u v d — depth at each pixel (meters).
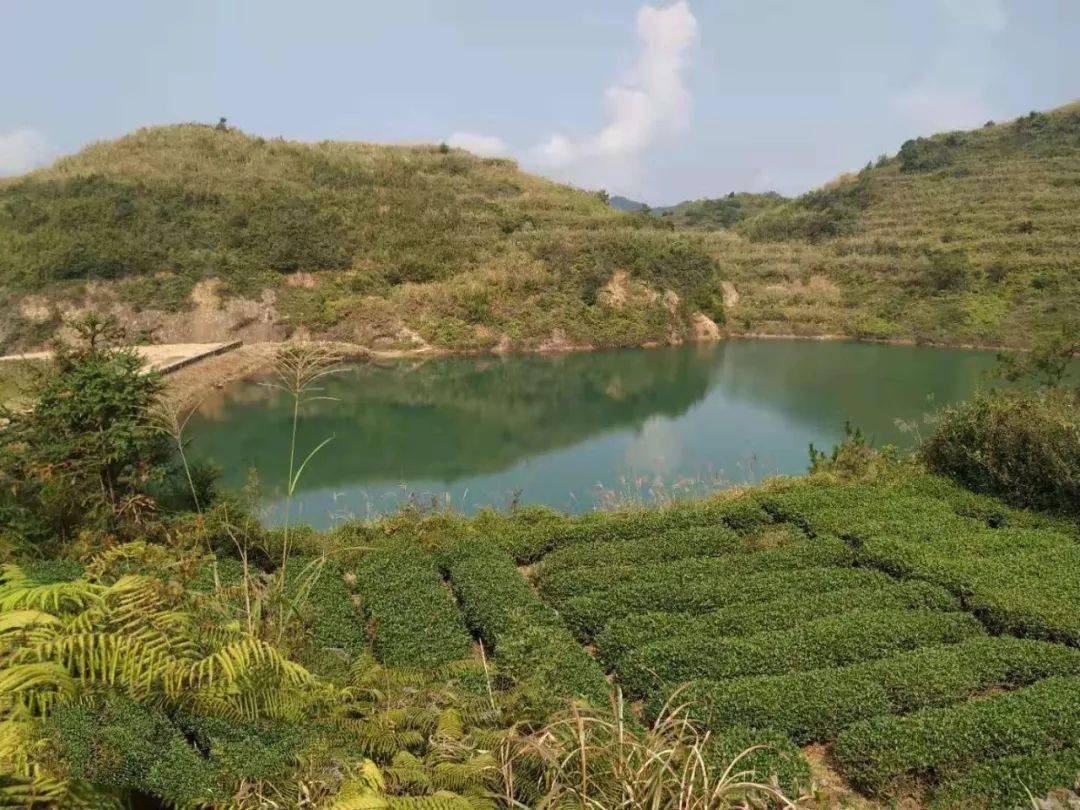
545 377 40.56
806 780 7.45
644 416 31.95
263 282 46.25
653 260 56.38
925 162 84.00
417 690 7.40
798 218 78.44
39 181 51.91
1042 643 10.20
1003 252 57.91
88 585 6.45
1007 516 15.61
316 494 20.81
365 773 5.37
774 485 17.95
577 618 11.45
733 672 9.70
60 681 5.27
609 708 8.13
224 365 35.34
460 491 21.25
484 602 11.59
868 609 11.52
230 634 6.46
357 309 46.69
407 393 35.97
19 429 11.73
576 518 15.90
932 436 18.78
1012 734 8.04
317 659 7.62
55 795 4.67
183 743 5.25
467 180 71.12
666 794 5.69
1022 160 78.50
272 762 5.25
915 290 56.81
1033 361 20.31
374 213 57.41
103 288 42.62
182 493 13.34
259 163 62.53
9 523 11.11
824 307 57.91
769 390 37.38
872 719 8.47
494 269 52.28
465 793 5.44
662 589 12.04
